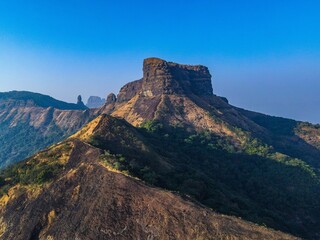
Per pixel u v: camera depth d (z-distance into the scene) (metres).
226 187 108.12
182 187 79.69
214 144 154.75
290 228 90.88
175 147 137.62
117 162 75.25
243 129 174.38
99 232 59.25
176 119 174.62
